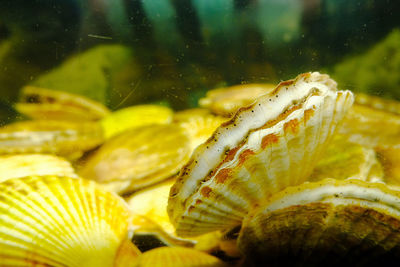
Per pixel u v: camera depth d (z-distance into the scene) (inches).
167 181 12.0
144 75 15.7
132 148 13.1
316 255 8.7
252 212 9.5
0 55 14.9
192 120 14.4
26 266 9.2
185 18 15.4
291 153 9.1
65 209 10.3
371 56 14.0
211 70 15.4
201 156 8.9
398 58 13.8
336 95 9.1
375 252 8.6
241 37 15.3
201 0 15.2
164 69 15.6
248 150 8.5
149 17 15.2
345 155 11.5
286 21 15.3
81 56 15.6
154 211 10.8
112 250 9.6
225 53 15.3
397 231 8.7
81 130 13.8
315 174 10.9
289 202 9.3
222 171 8.6
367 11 14.9
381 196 9.1
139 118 14.7
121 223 10.4
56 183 11.1
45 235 9.7
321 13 15.2
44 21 15.1
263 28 15.3
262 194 9.4
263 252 9.0
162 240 9.9
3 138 12.9
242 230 9.3
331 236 8.8
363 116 12.7
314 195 9.3
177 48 15.6
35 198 10.4
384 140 12.1
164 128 14.1
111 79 15.6
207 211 9.2
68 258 9.5
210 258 9.3
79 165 12.5
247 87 14.0
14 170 11.8
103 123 14.5
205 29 15.5
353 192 9.2
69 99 15.0
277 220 9.1
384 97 13.3
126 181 11.9
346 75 13.7
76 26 15.3
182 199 9.2
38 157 12.5
